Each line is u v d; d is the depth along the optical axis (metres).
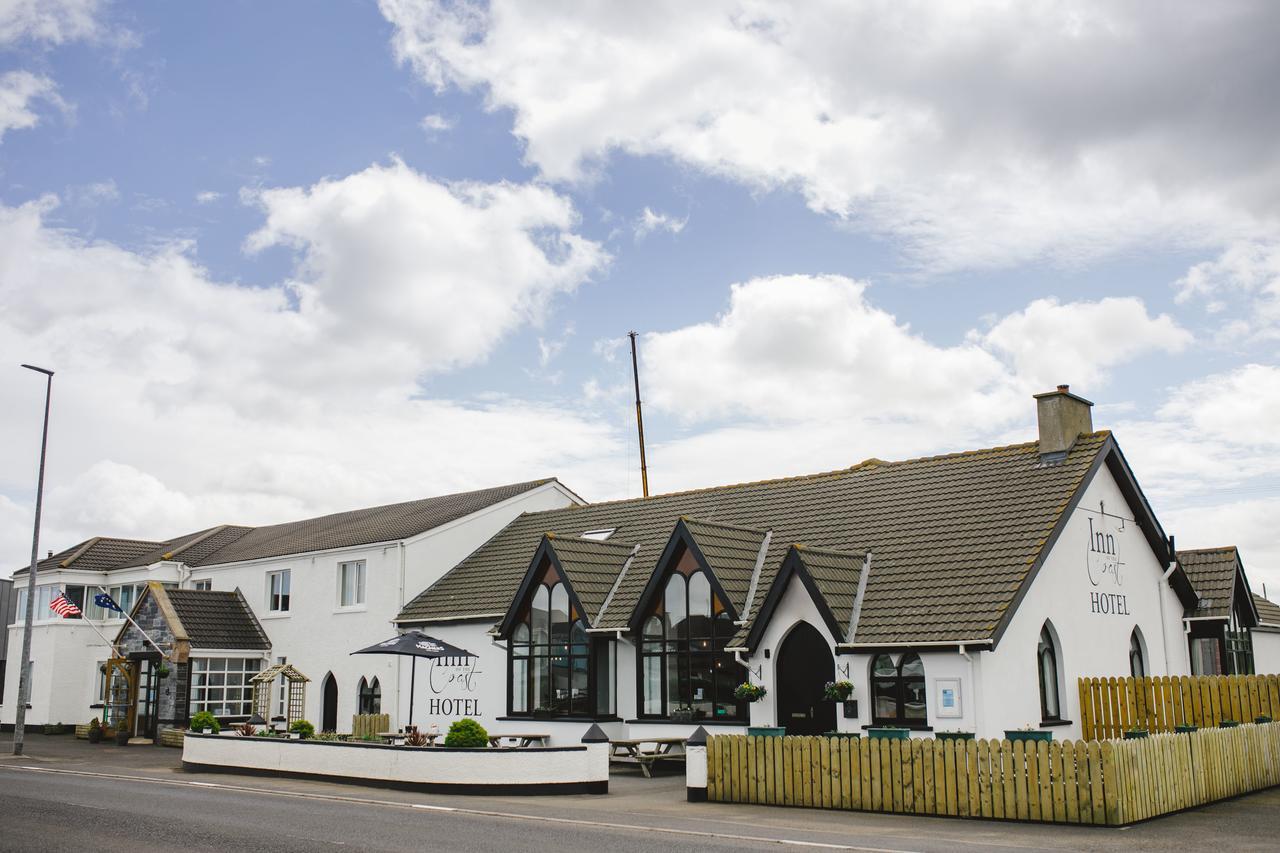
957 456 28.88
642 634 27.89
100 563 47.16
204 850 14.46
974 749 17.80
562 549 29.64
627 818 17.81
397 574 36.06
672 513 33.25
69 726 44.12
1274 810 18.25
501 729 30.77
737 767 20.19
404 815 18.17
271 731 29.11
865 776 18.80
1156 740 17.97
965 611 22.22
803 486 31.17
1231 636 29.94
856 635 23.22
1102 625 25.56
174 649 38.09
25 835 15.82
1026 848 14.46
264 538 47.94
